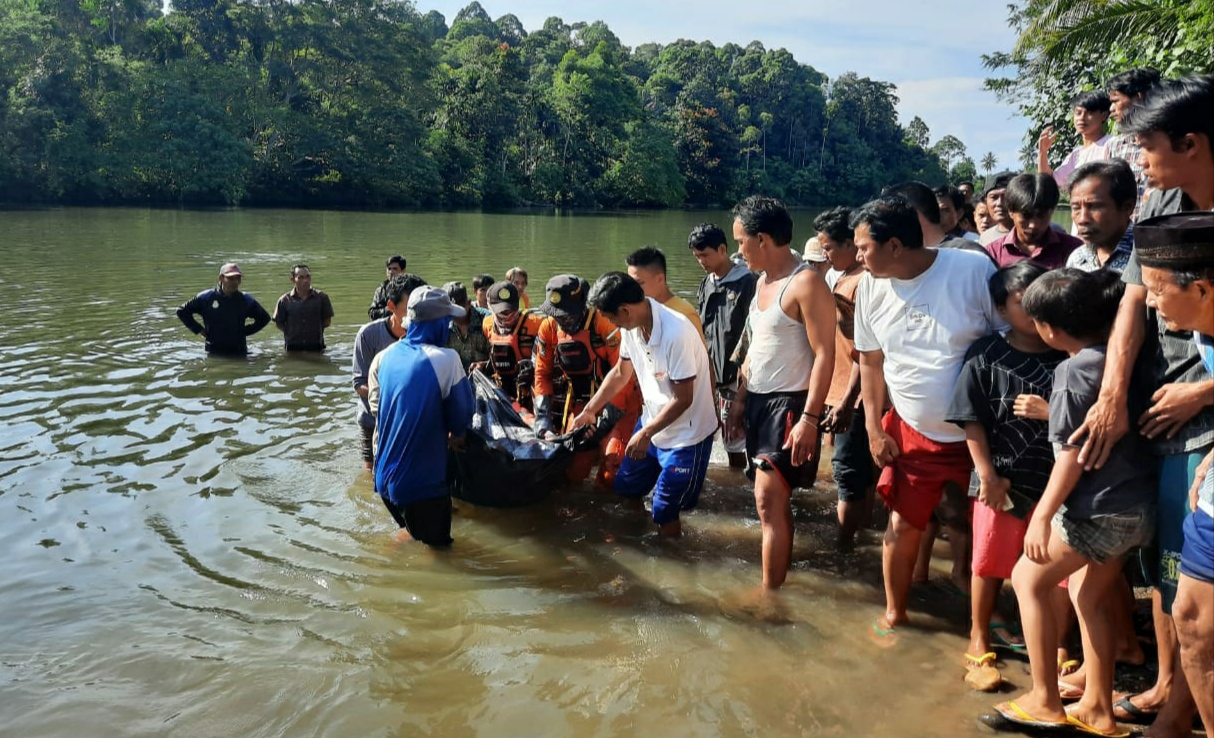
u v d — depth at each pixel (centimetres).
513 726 342
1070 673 373
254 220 3747
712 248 594
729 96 10919
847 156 11662
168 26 5866
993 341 360
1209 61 765
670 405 483
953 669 383
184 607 429
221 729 336
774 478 450
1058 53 1097
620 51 11462
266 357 968
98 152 4800
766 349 452
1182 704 306
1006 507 356
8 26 4566
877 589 464
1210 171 287
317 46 6084
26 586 443
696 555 505
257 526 526
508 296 627
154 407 757
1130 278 305
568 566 489
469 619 427
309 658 387
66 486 572
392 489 492
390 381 496
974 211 753
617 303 470
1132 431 308
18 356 921
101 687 361
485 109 6962
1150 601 437
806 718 347
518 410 629
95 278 1572
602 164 7738
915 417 387
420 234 3152
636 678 376
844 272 501
